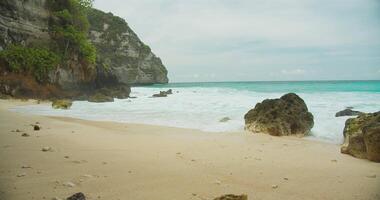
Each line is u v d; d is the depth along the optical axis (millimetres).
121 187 6555
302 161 9422
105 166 8102
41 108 25500
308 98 29406
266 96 34438
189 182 7047
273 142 12672
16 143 10445
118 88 43688
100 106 28219
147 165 8398
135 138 12789
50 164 8039
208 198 6070
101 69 45656
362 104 23562
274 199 6141
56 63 37562
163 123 17797
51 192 6035
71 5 43406
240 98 32094
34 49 36719
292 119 14742
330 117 18234
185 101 31250
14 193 5922
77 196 5551
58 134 12773
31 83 34219
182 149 10789
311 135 14438
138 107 26734
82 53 42469
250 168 8438
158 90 60094
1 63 32469
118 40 100688
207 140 12719
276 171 8203
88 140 11797
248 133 14703
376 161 9555
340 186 6980
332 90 41781
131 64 102000
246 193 6441
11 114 19578
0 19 33594
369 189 6750
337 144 12469
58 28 40406
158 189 6520
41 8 39219
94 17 100875
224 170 8188
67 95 37688
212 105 26094
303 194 6445
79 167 7887
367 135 9750
